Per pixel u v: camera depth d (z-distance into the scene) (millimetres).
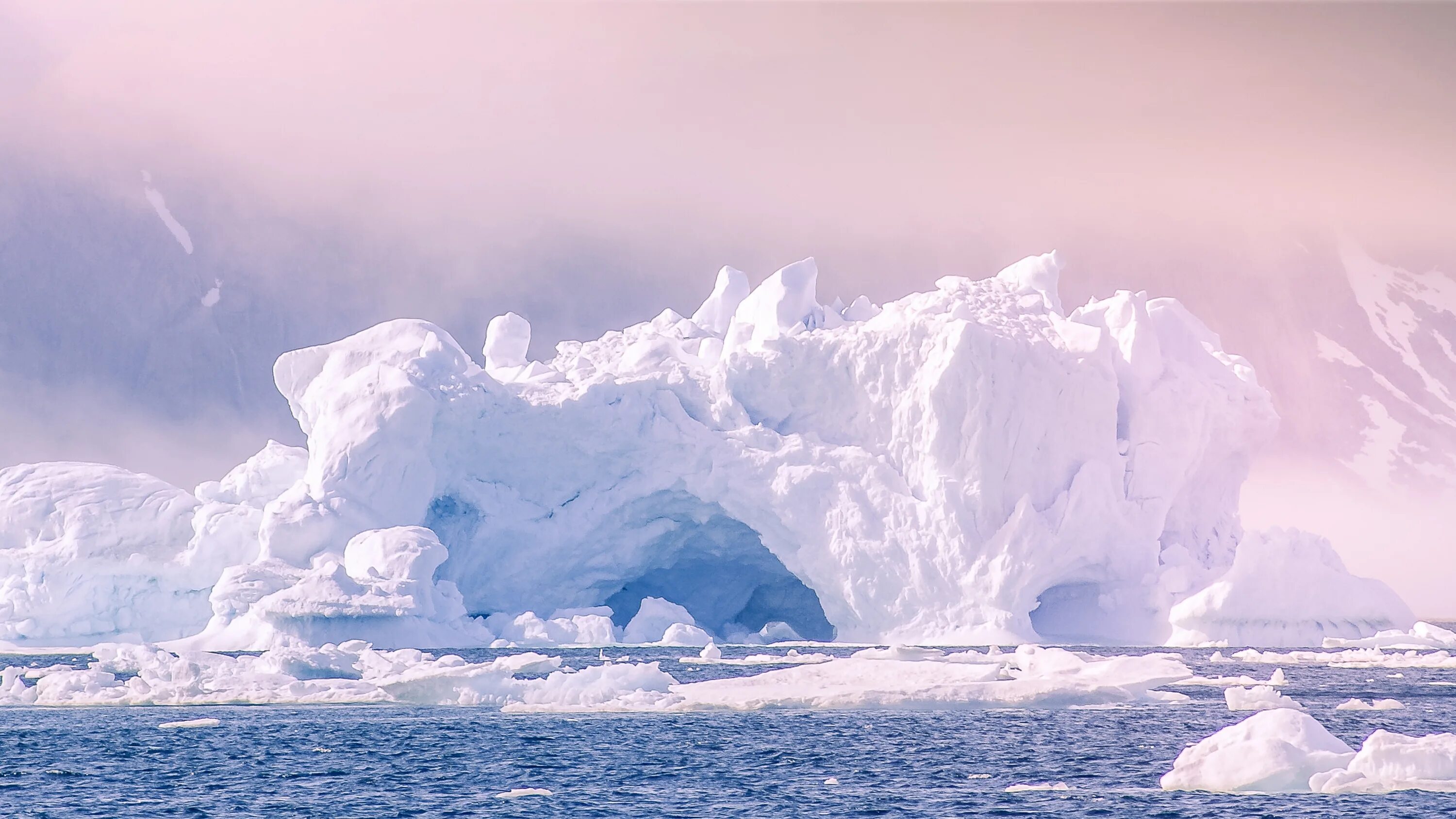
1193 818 105625
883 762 132625
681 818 110375
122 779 125375
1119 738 145750
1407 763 107625
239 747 140125
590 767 130000
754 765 131375
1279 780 111812
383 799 117625
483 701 168500
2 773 127500
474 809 113875
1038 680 169500
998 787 120562
